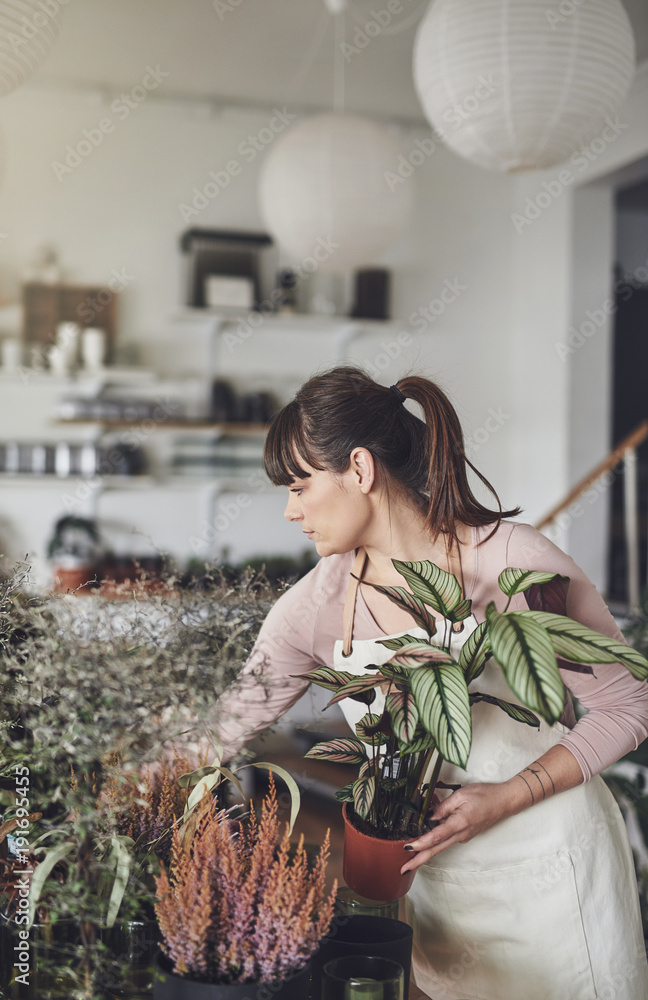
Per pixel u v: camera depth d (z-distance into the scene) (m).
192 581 1.31
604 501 5.17
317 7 3.92
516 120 2.37
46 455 4.71
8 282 4.73
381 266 5.35
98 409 4.75
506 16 2.24
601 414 5.16
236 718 1.07
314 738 2.25
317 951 0.99
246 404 4.99
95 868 0.97
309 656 1.40
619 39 2.32
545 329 5.29
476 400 5.53
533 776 1.20
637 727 1.24
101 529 4.93
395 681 1.05
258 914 0.90
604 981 1.29
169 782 1.09
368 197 3.15
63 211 4.80
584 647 0.98
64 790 1.01
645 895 2.06
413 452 1.28
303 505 1.26
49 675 0.97
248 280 4.97
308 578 1.38
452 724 0.94
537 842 1.27
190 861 0.94
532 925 1.28
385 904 1.10
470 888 1.29
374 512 1.27
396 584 1.31
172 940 0.88
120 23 4.03
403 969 0.99
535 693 0.89
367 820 1.12
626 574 5.34
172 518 5.03
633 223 6.23
